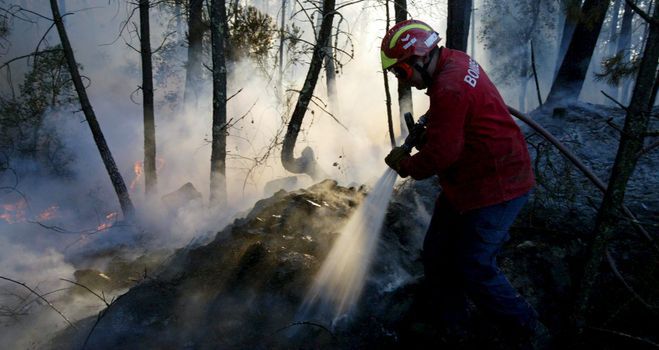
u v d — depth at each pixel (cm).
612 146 432
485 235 208
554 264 269
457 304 241
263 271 273
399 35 205
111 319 253
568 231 291
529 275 269
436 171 200
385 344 244
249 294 262
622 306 229
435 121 193
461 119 191
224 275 277
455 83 192
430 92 200
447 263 234
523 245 282
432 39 203
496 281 214
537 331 236
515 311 215
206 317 253
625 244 269
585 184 355
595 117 522
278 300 258
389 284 267
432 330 241
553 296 262
